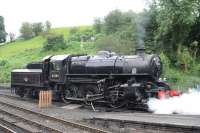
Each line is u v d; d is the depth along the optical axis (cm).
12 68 4825
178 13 2864
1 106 2558
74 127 1672
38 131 1600
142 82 2125
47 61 2789
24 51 6075
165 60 2847
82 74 2456
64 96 2634
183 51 3002
